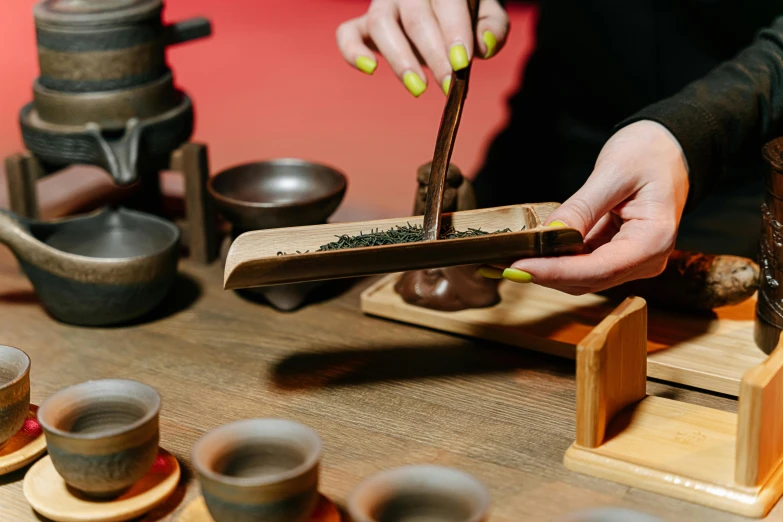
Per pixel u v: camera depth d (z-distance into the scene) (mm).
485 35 1133
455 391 1033
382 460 912
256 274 901
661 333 1106
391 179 2912
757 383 799
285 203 1166
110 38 1252
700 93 1104
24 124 1302
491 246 925
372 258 910
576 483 874
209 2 4879
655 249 998
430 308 1168
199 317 1215
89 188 1569
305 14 4699
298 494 735
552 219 972
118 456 786
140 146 1280
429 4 1123
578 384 877
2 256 1392
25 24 4309
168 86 1325
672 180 1028
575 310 1164
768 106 1130
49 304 1172
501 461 907
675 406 957
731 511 827
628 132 1056
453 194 1173
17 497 873
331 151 3141
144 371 1086
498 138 1805
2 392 846
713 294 1110
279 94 3684
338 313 1220
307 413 996
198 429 968
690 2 1579
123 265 1127
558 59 1714
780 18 1179
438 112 3525
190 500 859
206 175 1348
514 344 1118
